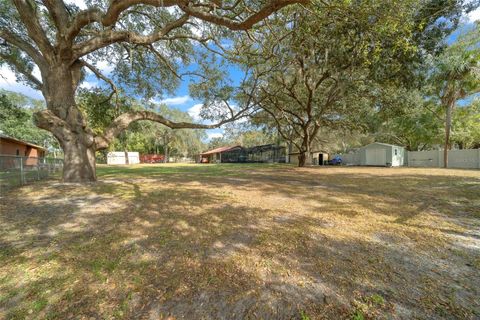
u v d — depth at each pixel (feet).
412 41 24.09
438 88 53.21
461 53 46.55
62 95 25.50
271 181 30.22
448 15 22.77
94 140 27.55
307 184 27.12
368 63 25.34
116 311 6.08
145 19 29.30
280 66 35.58
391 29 19.47
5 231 11.41
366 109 54.08
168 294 6.77
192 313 6.01
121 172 46.57
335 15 19.63
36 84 31.30
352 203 17.25
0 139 60.34
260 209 15.53
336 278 7.44
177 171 49.62
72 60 25.08
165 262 8.55
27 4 22.52
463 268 8.00
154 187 24.00
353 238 10.58
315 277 7.52
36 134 101.04
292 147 101.50
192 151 175.63
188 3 16.24
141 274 7.77
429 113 65.46
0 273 7.75
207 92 37.17
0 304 6.32
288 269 8.01
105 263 8.44
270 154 108.27
